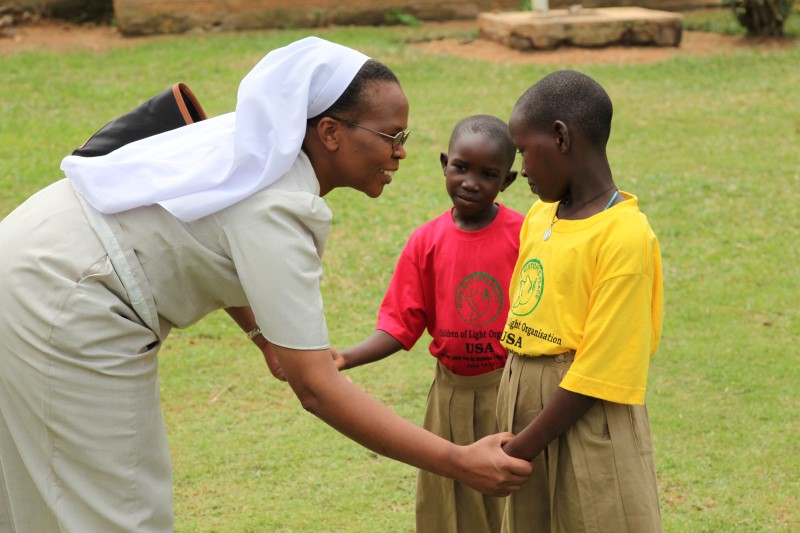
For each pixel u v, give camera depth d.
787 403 4.57
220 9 13.55
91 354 2.41
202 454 4.23
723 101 10.22
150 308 2.46
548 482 2.65
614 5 14.93
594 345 2.43
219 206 2.37
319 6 13.94
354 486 3.98
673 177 7.86
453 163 3.00
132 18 13.22
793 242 6.62
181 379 4.95
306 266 2.40
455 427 3.13
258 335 3.10
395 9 14.26
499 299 3.03
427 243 3.14
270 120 2.36
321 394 2.41
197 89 10.41
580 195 2.52
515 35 12.35
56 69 11.33
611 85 10.84
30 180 7.54
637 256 2.41
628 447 2.51
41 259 2.41
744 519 3.67
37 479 2.52
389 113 2.45
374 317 5.64
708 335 5.33
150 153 2.49
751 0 12.82
